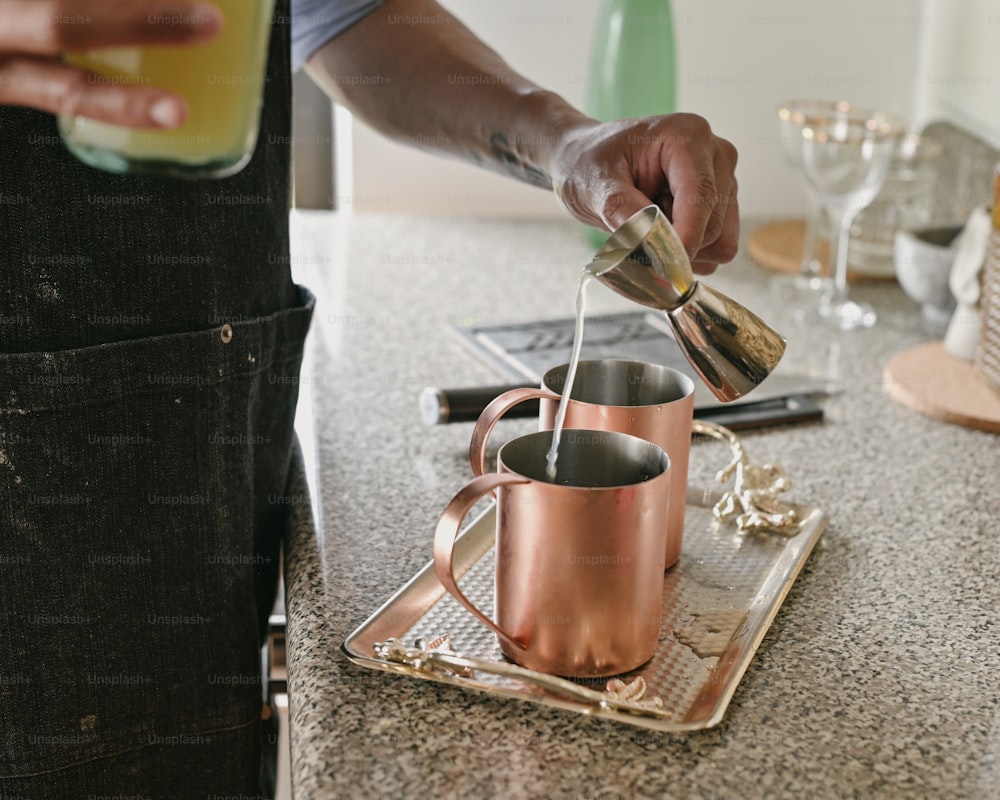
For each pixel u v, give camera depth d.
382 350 1.20
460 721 0.57
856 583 0.74
